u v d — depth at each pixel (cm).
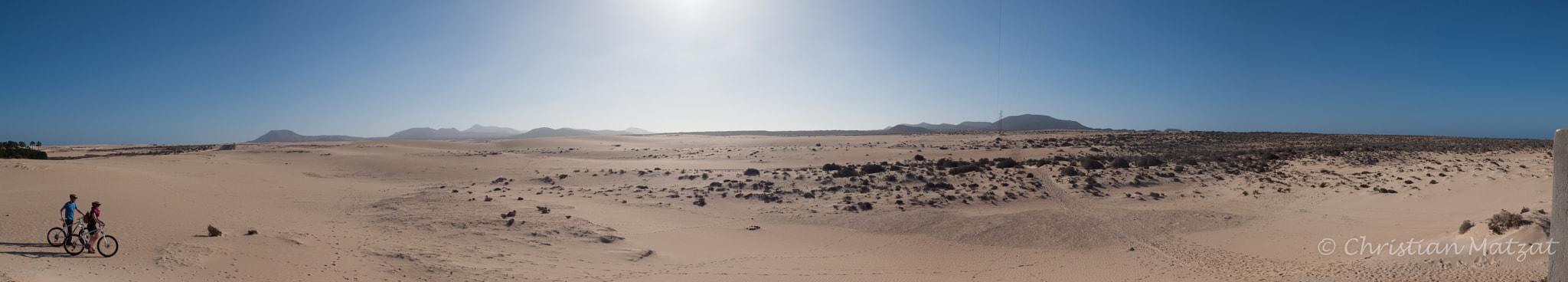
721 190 4572
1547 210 2158
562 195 4547
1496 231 1783
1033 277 1980
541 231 2716
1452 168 4462
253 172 6041
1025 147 8869
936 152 8581
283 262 1759
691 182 5172
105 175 3953
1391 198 3319
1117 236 2856
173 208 2909
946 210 3688
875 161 7500
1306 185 4088
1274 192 3931
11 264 1450
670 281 1781
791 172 5756
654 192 4531
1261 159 5884
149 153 8662
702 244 2670
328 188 4944
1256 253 2306
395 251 2086
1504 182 3303
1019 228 3075
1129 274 2011
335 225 2752
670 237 2842
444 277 1722
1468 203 2903
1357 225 2691
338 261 1828
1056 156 7438
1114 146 8731
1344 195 3569
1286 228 2811
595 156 9150
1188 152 7394
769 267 2112
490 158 8288
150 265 1600
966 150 8731
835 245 2797
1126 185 4425
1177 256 2358
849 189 4469
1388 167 4875
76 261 1577
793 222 3484
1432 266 1681
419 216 3122
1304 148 7538
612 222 3130
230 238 2108
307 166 7200
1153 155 7181
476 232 2659
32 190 3131
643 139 12500
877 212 3684
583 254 2295
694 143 11181
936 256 2516
